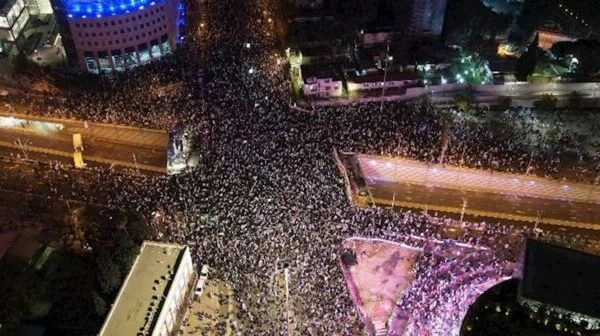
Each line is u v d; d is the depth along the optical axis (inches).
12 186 5664.4
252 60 7313.0
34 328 4458.7
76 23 7121.1
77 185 5639.8
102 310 4399.6
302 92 6850.4
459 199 5536.4
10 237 5162.4
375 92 6904.5
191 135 6043.3
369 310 4485.7
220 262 4736.7
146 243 4665.4
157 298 4259.4
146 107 6589.6
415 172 5777.6
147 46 7539.4
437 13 7514.8
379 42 7647.6
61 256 5009.8
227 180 5428.2
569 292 4052.7
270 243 4825.3
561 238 5093.5
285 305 4421.8
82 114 6574.8
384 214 5182.1
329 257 4729.3
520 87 6958.7
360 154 5880.9
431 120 6422.2
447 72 7160.4
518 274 4370.1
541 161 5949.8
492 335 3909.9
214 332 4350.4
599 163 5964.6
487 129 6353.3
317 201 5201.8
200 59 7367.1
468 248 4933.6
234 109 6437.0
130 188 5516.7
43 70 7293.3
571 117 6619.1
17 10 7864.2
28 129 6397.6
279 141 5944.9
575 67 7175.2
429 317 4365.2
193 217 5068.9
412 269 4776.1
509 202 5521.7
